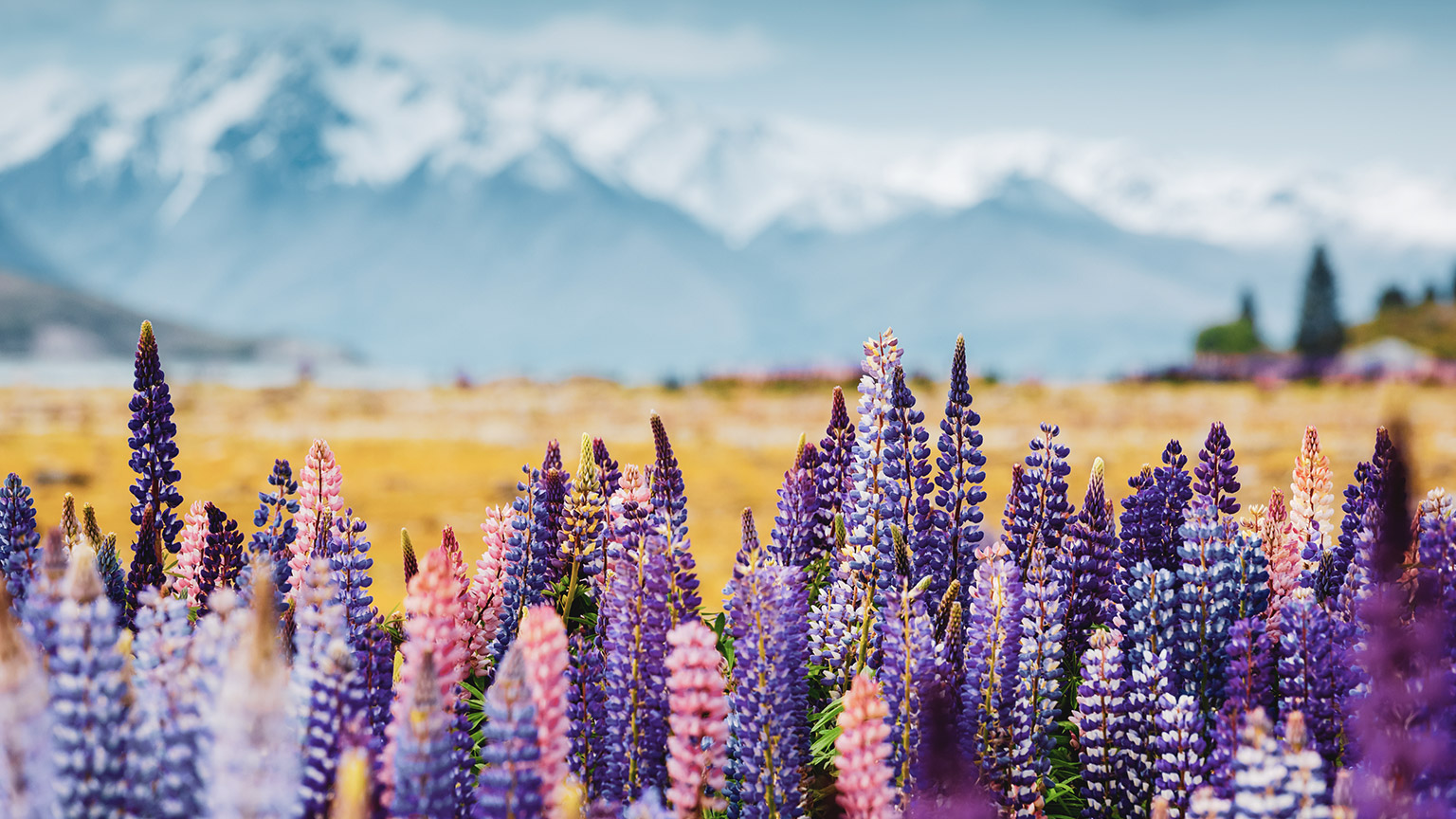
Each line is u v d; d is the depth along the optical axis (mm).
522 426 35781
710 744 2908
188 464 24578
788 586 3342
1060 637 3438
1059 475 3748
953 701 3137
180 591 3588
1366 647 2918
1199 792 2645
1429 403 52500
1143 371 70688
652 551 3201
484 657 3721
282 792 2102
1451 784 2676
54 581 2451
